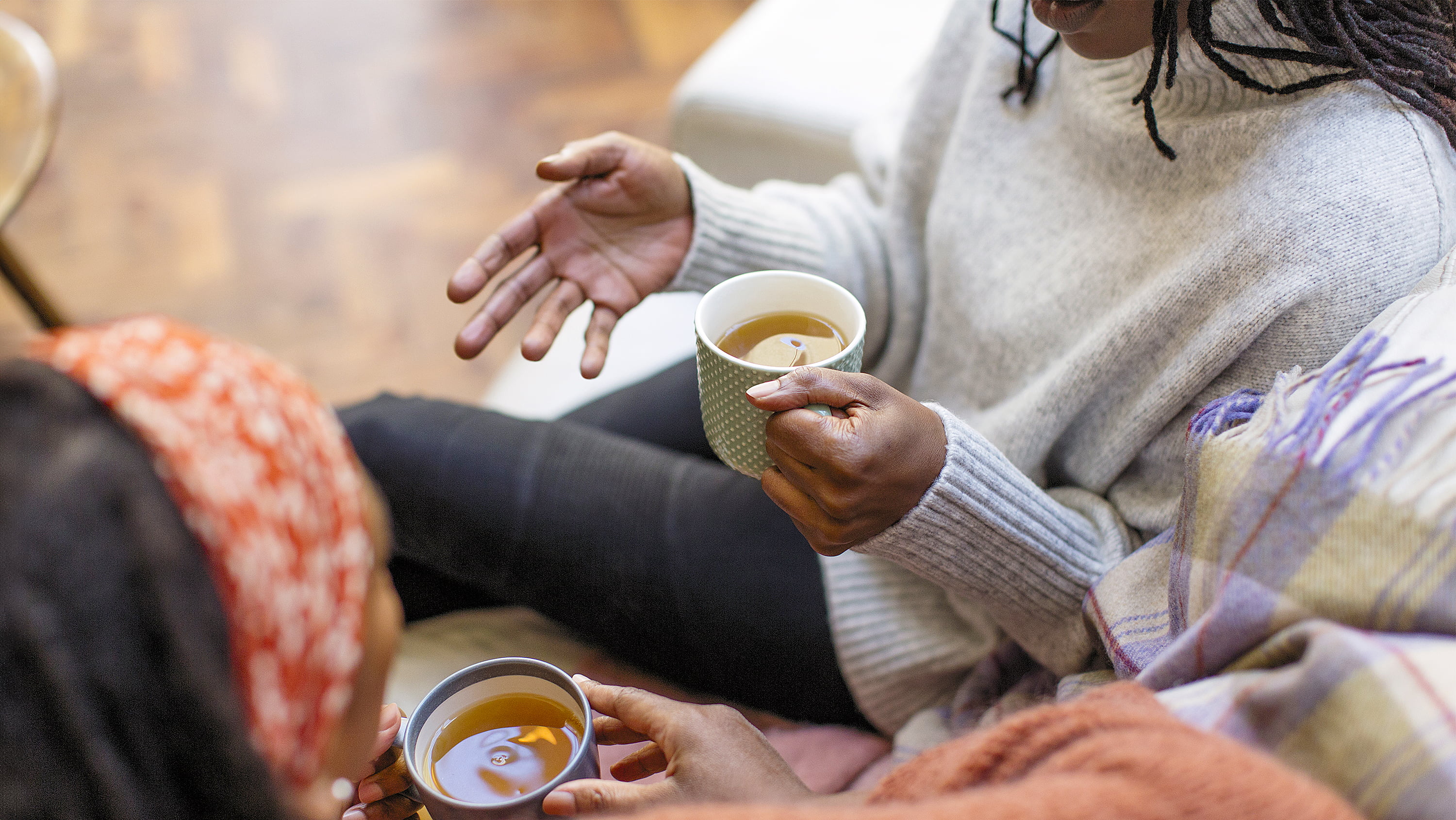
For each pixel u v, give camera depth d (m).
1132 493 0.74
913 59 1.24
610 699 0.57
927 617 0.80
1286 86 0.63
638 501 0.82
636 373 1.06
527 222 0.78
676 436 0.98
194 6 2.30
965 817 0.35
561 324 0.79
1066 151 0.77
